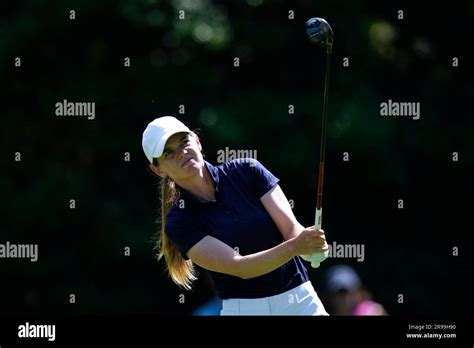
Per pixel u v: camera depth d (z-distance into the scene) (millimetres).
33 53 50656
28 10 50500
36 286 51500
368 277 54312
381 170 51781
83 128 51250
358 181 51969
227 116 49281
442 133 56500
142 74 50719
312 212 51688
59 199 50688
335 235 53625
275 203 19469
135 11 49906
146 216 51469
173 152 19375
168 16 50469
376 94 53875
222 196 19453
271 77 52031
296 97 50969
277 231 19500
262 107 49688
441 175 57031
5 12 51844
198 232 19297
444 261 56875
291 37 52125
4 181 51406
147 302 51156
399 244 55688
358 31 52938
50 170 51812
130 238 50781
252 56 51875
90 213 51000
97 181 51812
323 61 52438
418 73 57406
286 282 19375
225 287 19531
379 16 56344
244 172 19672
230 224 19266
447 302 56438
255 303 19328
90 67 51344
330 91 51844
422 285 55750
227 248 19000
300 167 49625
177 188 20031
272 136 49500
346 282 29703
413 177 56531
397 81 56125
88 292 51094
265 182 19594
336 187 51875
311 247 18250
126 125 51531
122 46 51250
